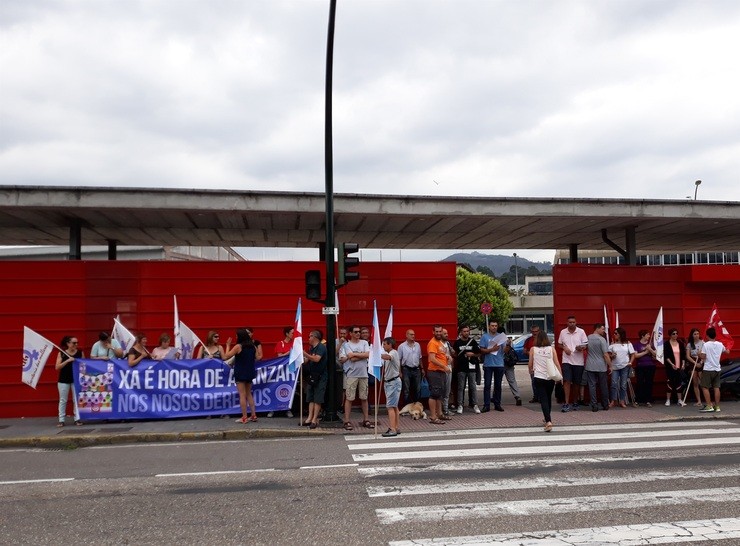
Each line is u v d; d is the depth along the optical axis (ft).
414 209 49.67
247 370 41.81
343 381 43.09
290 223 54.34
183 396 43.34
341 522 20.49
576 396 48.49
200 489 25.25
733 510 21.33
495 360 47.60
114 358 43.65
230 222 53.72
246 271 50.67
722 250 78.59
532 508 21.77
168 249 95.20
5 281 47.62
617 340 49.42
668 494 23.43
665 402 52.11
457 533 19.20
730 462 29.01
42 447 36.32
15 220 51.90
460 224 55.57
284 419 43.60
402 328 52.08
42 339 42.42
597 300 54.49
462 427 40.52
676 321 55.88
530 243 68.85
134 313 49.03
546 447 33.19
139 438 37.55
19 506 23.15
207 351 45.44
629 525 19.80
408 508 21.97
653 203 52.34
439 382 41.73
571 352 47.70
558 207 51.21
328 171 42.19
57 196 45.60
